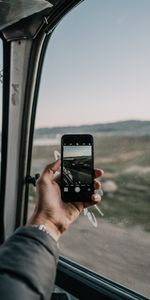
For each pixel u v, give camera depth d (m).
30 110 2.01
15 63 1.92
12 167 2.09
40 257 0.42
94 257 1.82
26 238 0.44
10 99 2.00
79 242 1.98
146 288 1.54
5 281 0.38
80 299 1.65
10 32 1.80
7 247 0.43
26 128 2.03
